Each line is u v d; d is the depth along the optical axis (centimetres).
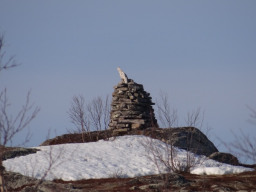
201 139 9638
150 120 10606
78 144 8769
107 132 10400
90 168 6975
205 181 6022
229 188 5578
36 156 7688
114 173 6731
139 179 6131
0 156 4575
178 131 9519
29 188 5684
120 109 10544
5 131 4394
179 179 6012
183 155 8044
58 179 6506
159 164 7344
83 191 5566
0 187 4550
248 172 6681
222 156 8544
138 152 8169
